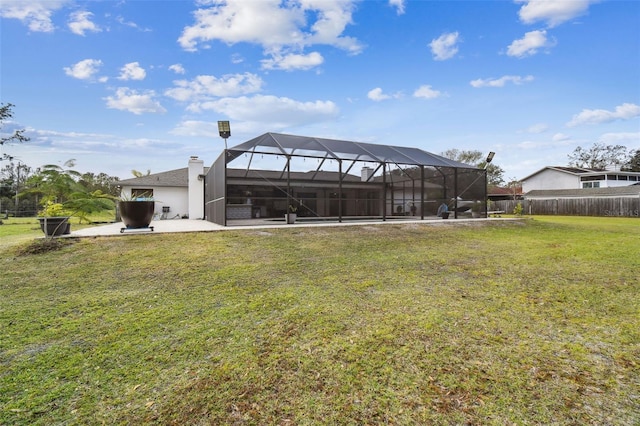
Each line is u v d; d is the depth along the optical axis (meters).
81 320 3.48
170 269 5.49
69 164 17.64
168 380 2.41
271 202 19.06
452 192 15.91
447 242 8.98
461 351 2.85
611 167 49.28
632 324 3.48
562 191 34.91
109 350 2.85
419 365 2.62
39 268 5.41
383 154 14.43
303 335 3.15
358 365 2.61
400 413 2.05
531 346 2.96
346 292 4.50
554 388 2.32
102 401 2.17
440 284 4.95
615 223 16.16
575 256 7.18
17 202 27.58
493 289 4.71
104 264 5.69
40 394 2.23
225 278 5.07
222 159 11.48
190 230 9.02
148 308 3.84
